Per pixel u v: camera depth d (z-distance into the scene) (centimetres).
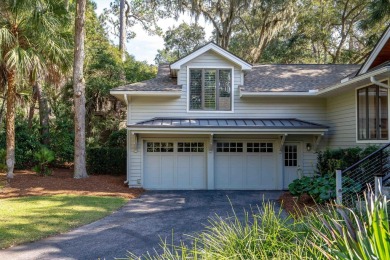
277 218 457
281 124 1488
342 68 1789
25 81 1404
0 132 1858
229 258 363
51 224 858
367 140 1221
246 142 1544
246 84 1584
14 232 780
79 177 1562
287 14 2372
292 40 2808
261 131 1427
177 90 1500
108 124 2117
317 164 1406
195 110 1557
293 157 1557
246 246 380
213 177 1516
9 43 1304
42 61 1359
